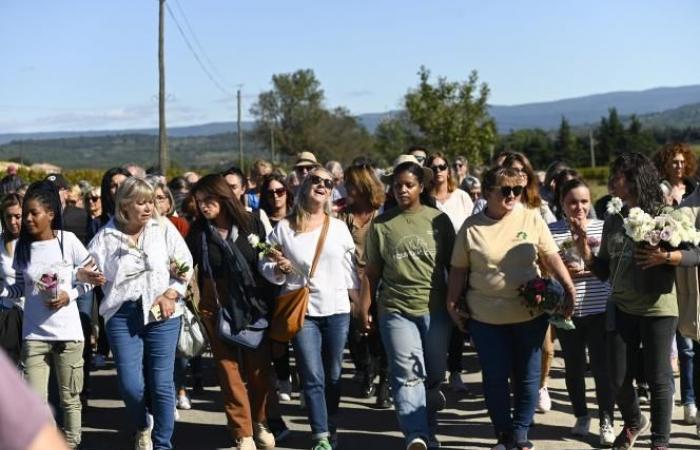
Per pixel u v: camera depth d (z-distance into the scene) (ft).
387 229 19.44
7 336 19.86
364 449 20.99
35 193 19.38
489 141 150.41
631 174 18.48
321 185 20.11
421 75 151.43
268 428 21.44
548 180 30.55
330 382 20.44
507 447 18.97
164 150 105.40
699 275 18.01
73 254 19.72
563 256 20.45
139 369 19.33
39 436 4.59
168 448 19.77
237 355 20.47
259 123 298.56
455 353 25.95
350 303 21.07
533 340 18.69
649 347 18.21
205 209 20.07
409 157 19.70
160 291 19.17
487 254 18.34
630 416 19.22
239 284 19.85
